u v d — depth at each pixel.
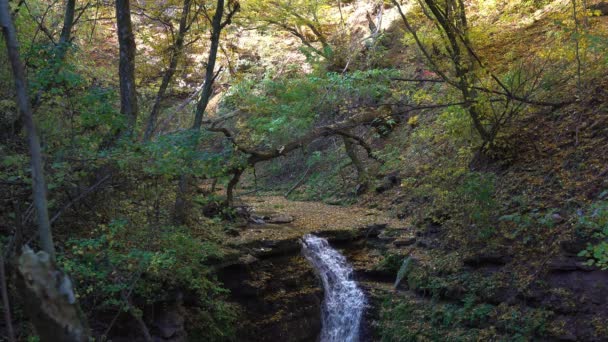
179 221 7.19
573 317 5.90
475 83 8.15
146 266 5.67
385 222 9.20
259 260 7.56
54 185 5.16
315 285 7.97
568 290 6.09
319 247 8.40
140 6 9.06
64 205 5.90
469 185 7.58
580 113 7.91
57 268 2.25
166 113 10.73
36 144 2.86
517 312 6.31
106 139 6.11
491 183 7.63
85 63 10.05
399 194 10.30
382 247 8.70
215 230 7.88
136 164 5.70
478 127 8.12
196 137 6.23
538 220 6.77
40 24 6.80
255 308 7.33
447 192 8.27
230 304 7.01
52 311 2.20
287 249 7.93
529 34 9.85
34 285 2.17
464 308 6.78
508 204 7.51
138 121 7.46
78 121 6.12
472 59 8.06
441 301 7.23
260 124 11.08
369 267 8.39
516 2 10.73
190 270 6.33
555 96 8.45
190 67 10.03
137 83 9.30
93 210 6.20
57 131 5.80
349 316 7.96
